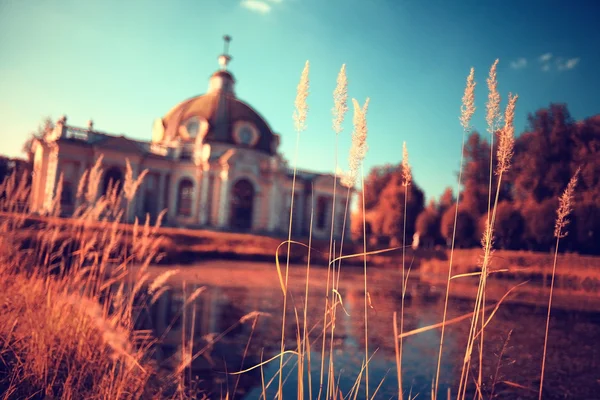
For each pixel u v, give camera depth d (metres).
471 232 32.00
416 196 52.69
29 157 39.56
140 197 40.81
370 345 8.02
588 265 17.14
